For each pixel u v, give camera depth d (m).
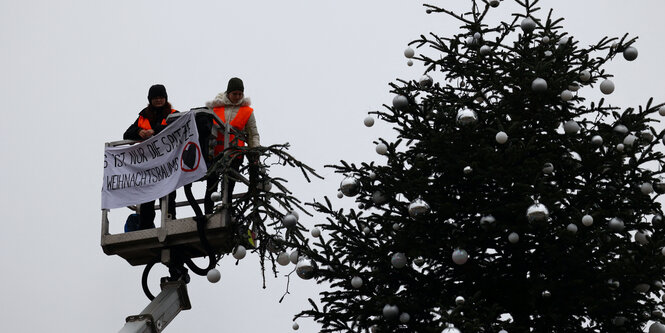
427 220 12.73
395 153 13.15
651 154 12.90
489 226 12.47
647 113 13.18
